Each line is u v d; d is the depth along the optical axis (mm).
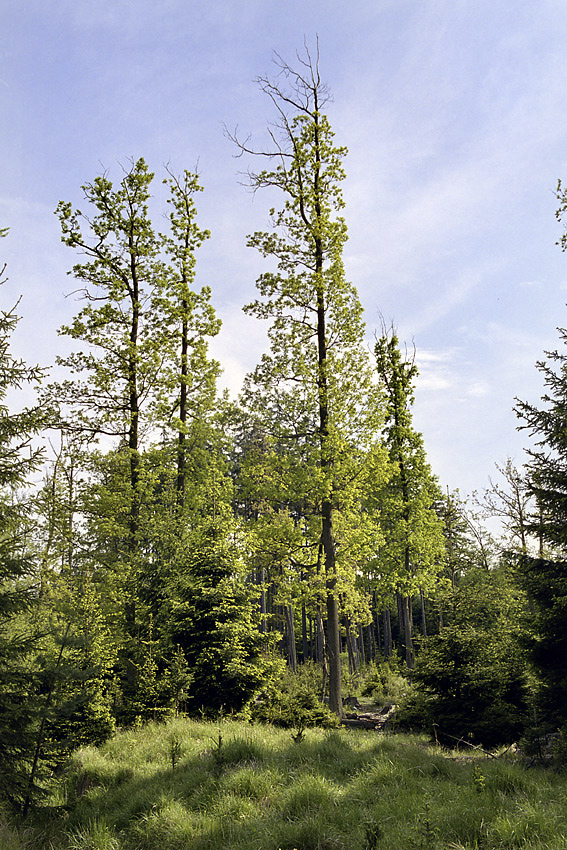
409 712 15016
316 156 20984
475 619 16938
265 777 8383
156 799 8133
